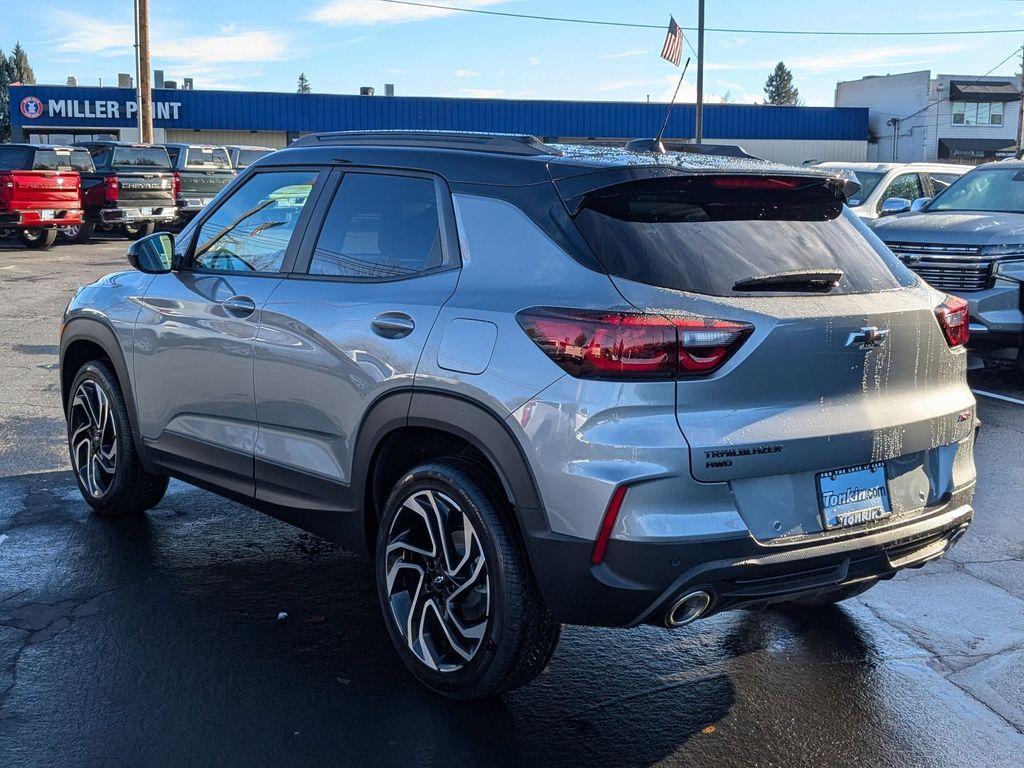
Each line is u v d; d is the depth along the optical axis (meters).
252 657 3.81
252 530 5.18
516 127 57.16
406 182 3.78
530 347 3.12
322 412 3.81
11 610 4.16
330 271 3.92
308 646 3.91
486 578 3.30
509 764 3.16
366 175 3.94
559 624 3.32
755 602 3.17
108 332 4.92
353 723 3.37
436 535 3.46
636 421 2.96
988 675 3.82
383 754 3.19
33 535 5.02
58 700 3.46
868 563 3.33
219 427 4.34
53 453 6.47
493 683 3.34
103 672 3.66
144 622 4.08
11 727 3.28
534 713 3.47
